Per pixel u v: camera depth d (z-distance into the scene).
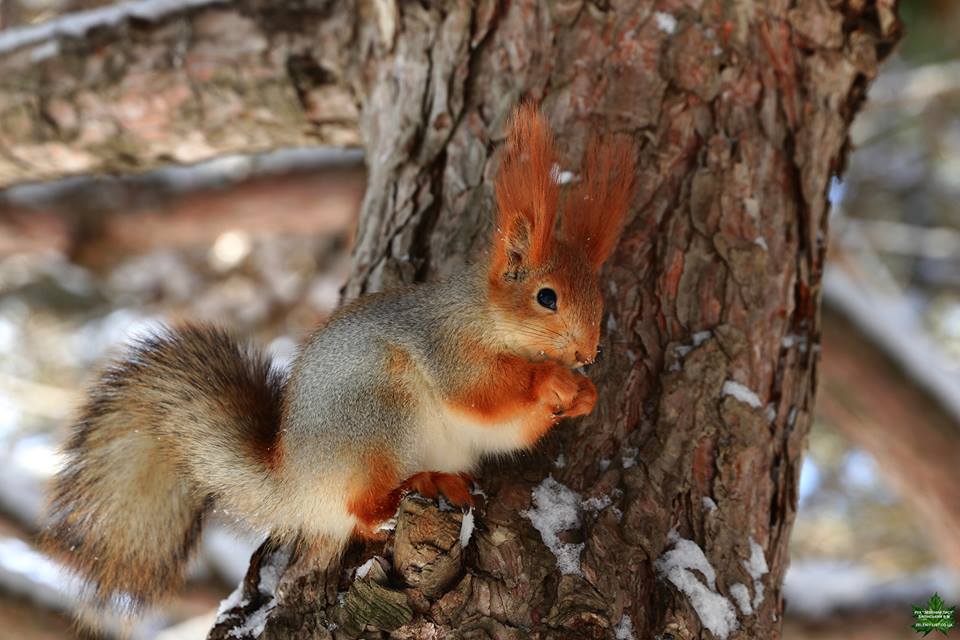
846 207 4.26
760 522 2.01
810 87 2.10
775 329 2.05
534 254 2.01
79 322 3.75
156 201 3.01
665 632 1.96
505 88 2.09
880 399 2.64
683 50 2.08
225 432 2.05
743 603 1.98
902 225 4.18
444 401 2.02
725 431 2.01
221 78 2.21
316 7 2.19
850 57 2.11
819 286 2.08
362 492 2.00
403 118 2.11
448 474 1.99
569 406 2.00
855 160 4.34
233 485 2.04
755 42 2.09
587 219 2.02
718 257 2.05
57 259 3.56
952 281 4.30
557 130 2.07
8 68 2.26
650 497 1.99
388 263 2.07
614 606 1.95
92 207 3.02
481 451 2.03
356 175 2.99
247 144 2.25
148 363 2.07
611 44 2.09
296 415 2.02
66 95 2.25
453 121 2.09
